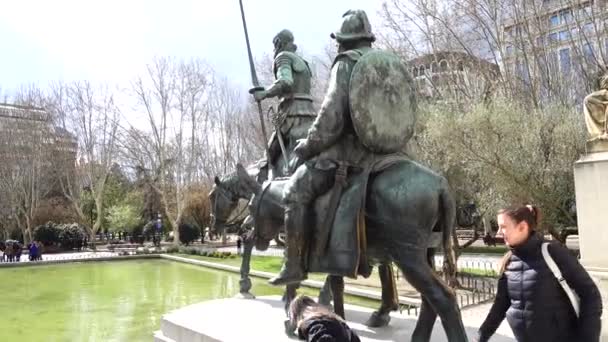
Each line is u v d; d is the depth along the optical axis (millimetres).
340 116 4316
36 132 35156
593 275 7016
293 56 6430
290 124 6340
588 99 7852
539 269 2877
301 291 11875
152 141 35312
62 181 37719
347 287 11664
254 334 4961
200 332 5156
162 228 41188
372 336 4840
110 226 37562
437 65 20219
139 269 19656
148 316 9445
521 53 19250
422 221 3922
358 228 4133
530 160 12586
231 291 12828
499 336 4828
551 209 12625
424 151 14461
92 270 19453
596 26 17359
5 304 10961
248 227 8422
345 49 4625
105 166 36344
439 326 5137
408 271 3914
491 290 11297
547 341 2797
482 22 19453
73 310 10141
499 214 3111
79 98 41344
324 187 4441
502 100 14273
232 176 8469
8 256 25688
